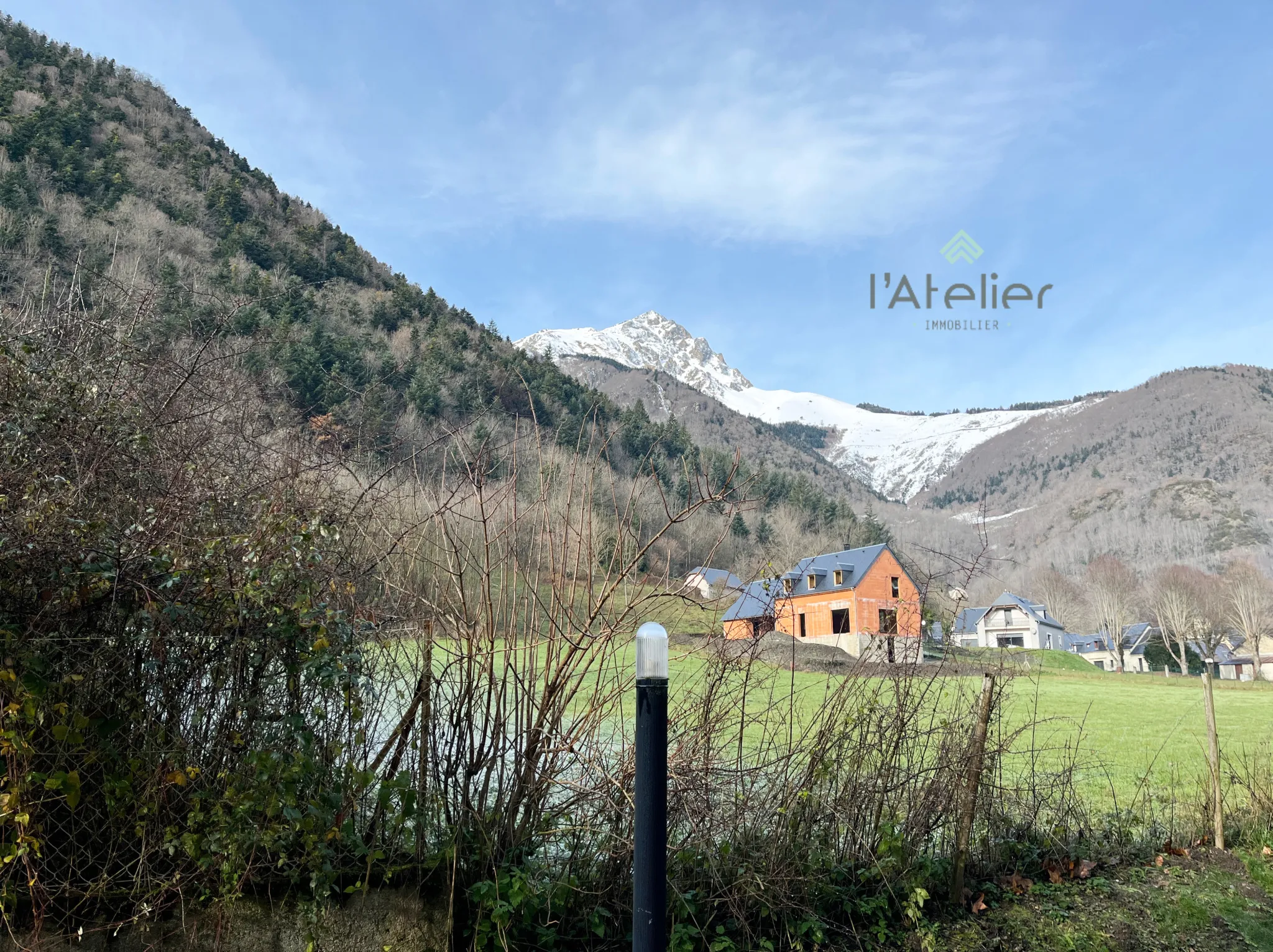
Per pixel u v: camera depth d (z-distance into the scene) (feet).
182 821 10.06
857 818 15.21
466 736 12.04
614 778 12.50
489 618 12.12
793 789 14.23
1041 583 320.91
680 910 12.67
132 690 9.84
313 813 10.28
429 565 12.63
